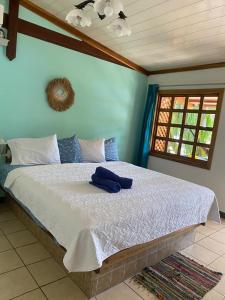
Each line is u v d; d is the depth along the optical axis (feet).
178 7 8.58
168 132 15.65
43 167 9.73
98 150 12.56
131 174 10.44
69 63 12.44
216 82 12.96
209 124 13.66
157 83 15.97
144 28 10.60
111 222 5.82
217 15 8.54
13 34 10.28
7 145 10.55
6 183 8.99
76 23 7.19
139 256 7.14
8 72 10.59
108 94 14.43
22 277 6.35
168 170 15.31
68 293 5.98
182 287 6.79
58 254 7.08
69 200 6.57
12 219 9.46
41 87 11.69
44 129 12.17
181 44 11.35
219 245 9.45
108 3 5.98
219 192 12.84
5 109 10.79
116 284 6.58
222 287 6.98
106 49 13.67
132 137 16.35
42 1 10.34
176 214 7.74
